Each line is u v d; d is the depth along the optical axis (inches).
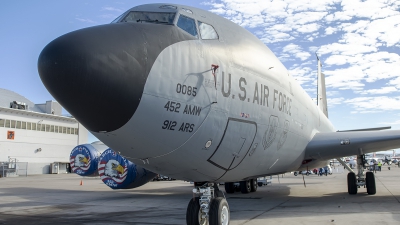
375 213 394.0
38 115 2048.5
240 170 314.3
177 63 239.8
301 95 445.7
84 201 593.6
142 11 278.5
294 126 392.8
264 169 363.3
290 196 614.5
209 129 256.1
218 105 260.8
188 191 765.9
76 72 199.2
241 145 289.9
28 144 1982.0
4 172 1758.1
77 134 2325.3
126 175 594.6
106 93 206.1
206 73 255.4
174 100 232.7
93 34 217.2
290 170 480.1
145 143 235.9
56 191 798.5
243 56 301.9
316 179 1219.2
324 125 592.7
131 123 220.8
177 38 252.5
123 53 215.5
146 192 747.4
